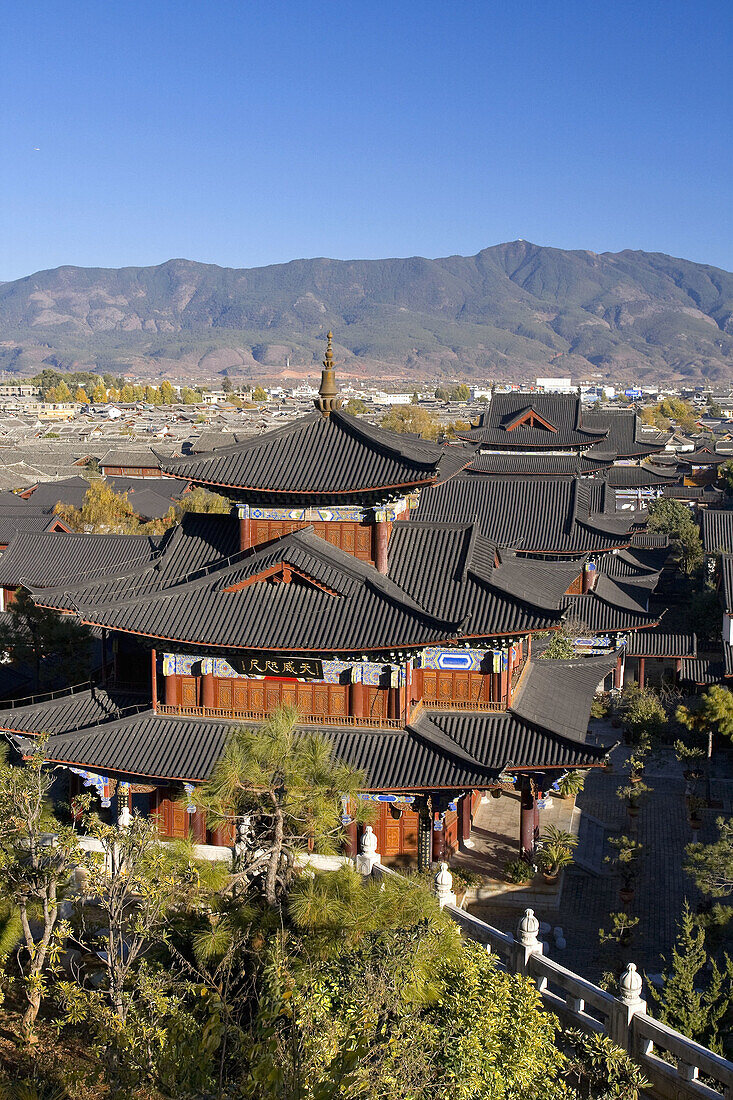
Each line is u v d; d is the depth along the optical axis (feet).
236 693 149.07
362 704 145.28
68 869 105.40
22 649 201.67
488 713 149.69
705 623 283.79
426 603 147.33
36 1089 79.92
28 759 108.27
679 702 244.22
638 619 253.03
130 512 419.13
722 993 105.29
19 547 269.64
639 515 372.17
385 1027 73.67
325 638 138.72
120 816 140.05
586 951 137.80
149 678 164.45
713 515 342.64
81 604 148.66
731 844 138.41
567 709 164.55
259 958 85.25
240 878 97.19
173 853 95.71
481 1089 72.59
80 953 112.88
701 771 203.92
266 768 96.63
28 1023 97.40
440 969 81.82
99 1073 84.64
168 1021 79.87
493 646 148.46
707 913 135.23
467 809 163.53
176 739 145.69
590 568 260.42
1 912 105.40
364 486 146.41
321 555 146.82
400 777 136.46
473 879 148.87
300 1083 65.16
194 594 149.07
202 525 165.68
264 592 147.95
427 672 151.53
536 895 147.74
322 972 79.36
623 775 211.61
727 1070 85.30
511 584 156.87
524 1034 79.05
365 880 112.98
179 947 95.09
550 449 343.26
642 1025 92.43
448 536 156.66
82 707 157.99
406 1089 68.74
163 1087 71.92
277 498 152.66
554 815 178.50
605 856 169.58
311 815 95.61
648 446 393.70
